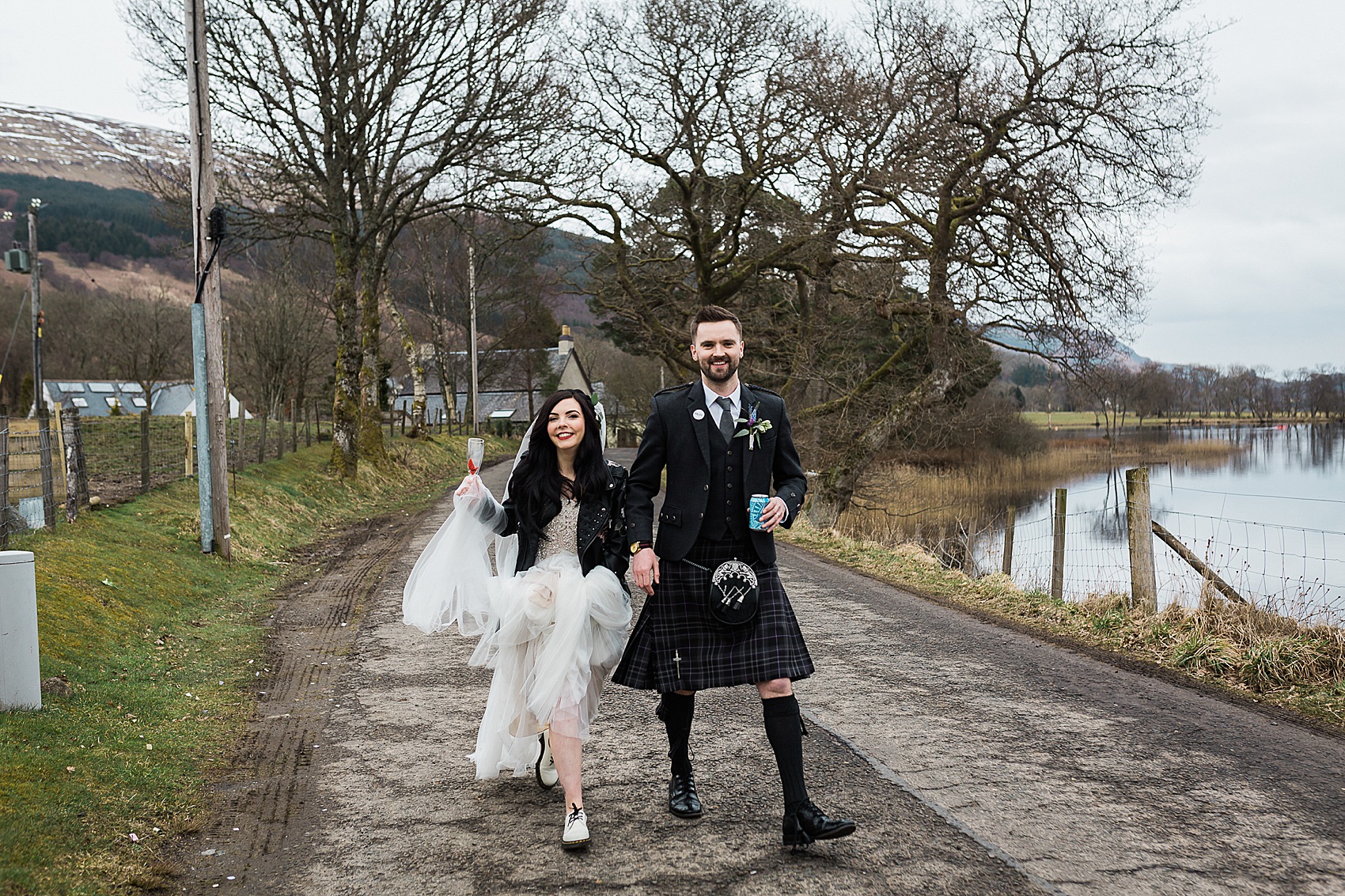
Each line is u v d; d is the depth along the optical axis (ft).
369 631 24.52
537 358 185.78
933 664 20.77
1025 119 53.67
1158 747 14.97
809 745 15.17
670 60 65.92
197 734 15.66
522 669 12.67
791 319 76.79
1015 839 11.38
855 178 58.70
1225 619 21.98
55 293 174.81
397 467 81.97
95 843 11.01
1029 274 54.34
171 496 41.04
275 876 10.59
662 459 12.12
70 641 19.27
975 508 76.18
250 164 62.28
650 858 10.94
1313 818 11.98
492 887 10.25
